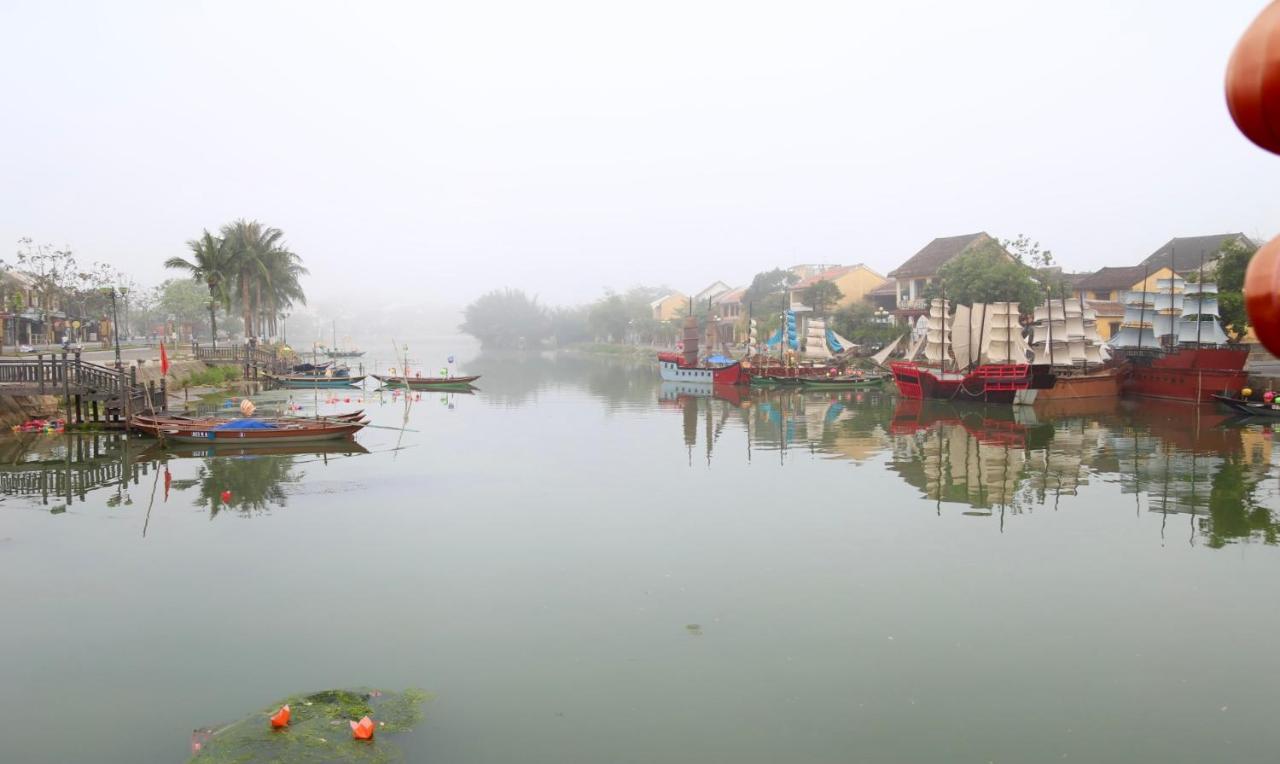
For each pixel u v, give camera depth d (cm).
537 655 1516
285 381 7056
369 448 3688
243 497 2700
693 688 1396
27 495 2723
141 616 1692
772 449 3672
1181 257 7800
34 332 7644
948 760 1184
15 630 1622
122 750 1198
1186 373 5078
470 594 1819
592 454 3544
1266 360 5716
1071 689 1391
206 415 4928
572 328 17088
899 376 6109
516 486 2877
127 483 2909
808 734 1253
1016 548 2136
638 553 2103
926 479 2992
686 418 4844
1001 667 1471
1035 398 5175
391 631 1620
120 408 3975
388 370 9538
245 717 1266
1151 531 2280
